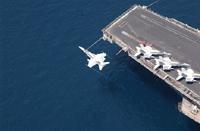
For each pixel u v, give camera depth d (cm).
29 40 14238
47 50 13788
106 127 11244
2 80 12900
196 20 13962
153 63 11488
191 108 10925
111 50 13588
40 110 11888
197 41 11819
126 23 12888
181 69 11094
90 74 12825
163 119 11181
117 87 12262
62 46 13875
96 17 14875
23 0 15925
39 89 12512
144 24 12731
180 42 11906
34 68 13212
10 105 12119
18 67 13300
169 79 11038
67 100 12094
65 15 15100
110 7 15225
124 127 11188
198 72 10994
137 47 11700
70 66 13138
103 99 11981
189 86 10631
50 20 14950
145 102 11681
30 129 11412
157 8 14788
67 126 11375
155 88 12006
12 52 13862
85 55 13450
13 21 15050
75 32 14375
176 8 14638
